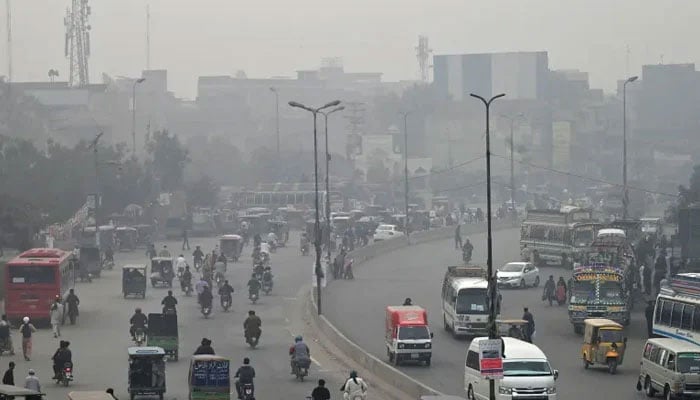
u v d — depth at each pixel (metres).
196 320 174.38
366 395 109.38
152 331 136.38
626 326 159.25
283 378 124.62
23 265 163.62
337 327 164.62
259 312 184.50
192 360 105.38
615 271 157.88
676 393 104.50
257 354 142.75
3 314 158.88
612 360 124.38
